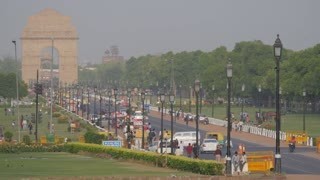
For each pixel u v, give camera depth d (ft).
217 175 328.90
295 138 563.48
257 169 359.46
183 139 517.55
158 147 487.20
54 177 301.43
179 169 358.64
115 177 304.09
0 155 461.37
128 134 552.41
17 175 312.29
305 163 431.43
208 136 549.54
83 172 334.65
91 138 537.65
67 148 493.77
